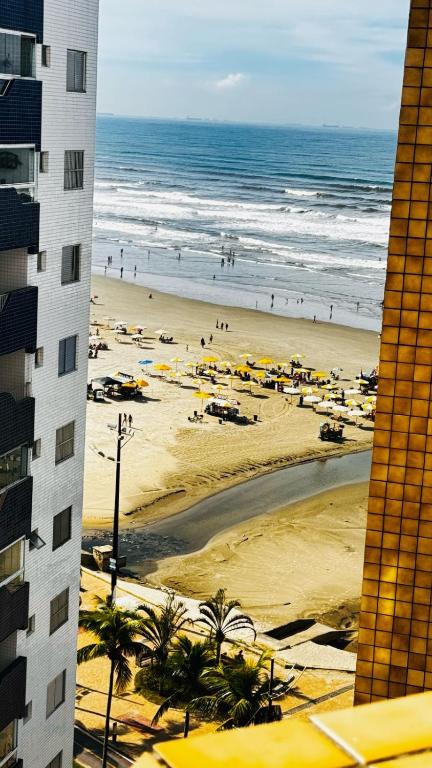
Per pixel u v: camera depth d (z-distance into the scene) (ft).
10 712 101.76
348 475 293.84
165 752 15.11
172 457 299.58
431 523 69.92
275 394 370.53
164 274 608.19
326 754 15.16
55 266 103.24
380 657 72.84
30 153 94.12
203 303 527.40
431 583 70.79
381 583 71.77
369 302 545.03
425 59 63.10
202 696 141.49
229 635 187.32
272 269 634.84
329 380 391.24
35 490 104.73
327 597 219.20
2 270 99.25
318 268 644.27
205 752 15.14
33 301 97.60
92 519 255.91
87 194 106.93
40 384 103.30
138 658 169.78
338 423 338.54
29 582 104.68
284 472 293.23
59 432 108.99
